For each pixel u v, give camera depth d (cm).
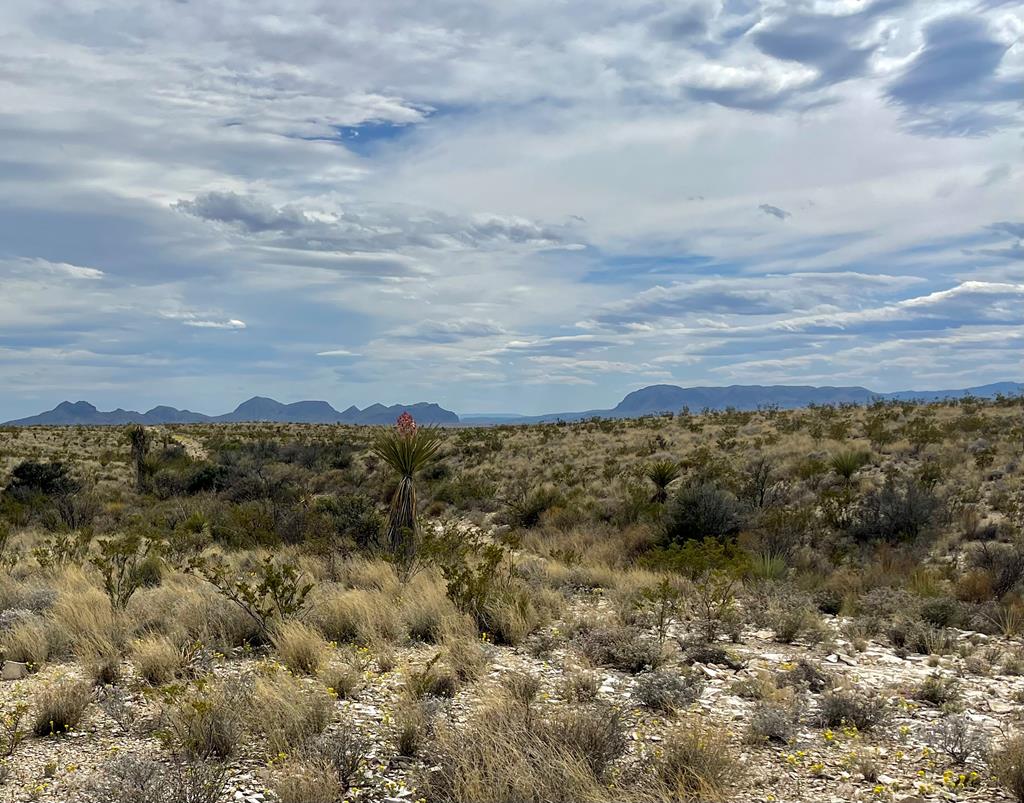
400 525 1587
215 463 3869
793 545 1723
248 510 2169
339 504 1997
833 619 1137
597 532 2150
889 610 1131
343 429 7269
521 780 434
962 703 679
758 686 695
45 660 808
